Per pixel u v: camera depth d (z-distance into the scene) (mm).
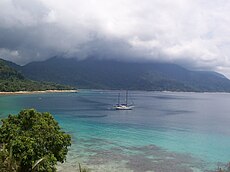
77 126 77938
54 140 31047
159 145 55531
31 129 31578
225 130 76188
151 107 156000
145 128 77250
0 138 31078
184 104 190125
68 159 43562
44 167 28031
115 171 38781
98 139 59812
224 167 42031
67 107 139750
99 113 114938
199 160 45406
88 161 42938
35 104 151375
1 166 18266
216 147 54688
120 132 69562
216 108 162125
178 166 42031
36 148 28781
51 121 33812
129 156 46562
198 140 61344
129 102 195000
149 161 44062
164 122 91250
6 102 156875
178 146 54969
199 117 109875
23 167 27703
